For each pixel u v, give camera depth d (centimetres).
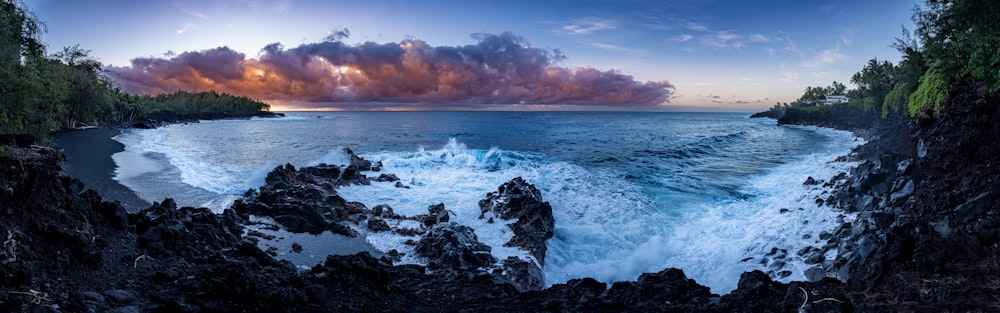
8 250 614
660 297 736
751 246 1374
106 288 650
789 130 7938
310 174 2241
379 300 713
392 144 5128
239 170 2727
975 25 1616
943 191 1370
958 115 1636
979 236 819
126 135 5325
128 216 972
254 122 11706
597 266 1320
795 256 1273
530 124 10975
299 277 721
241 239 1209
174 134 6275
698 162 3309
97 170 2367
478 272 1123
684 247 1419
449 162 2886
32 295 567
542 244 1370
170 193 1934
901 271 827
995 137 1435
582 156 3681
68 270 662
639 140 5612
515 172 2575
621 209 1775
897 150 2403
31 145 863
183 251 895
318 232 1424
